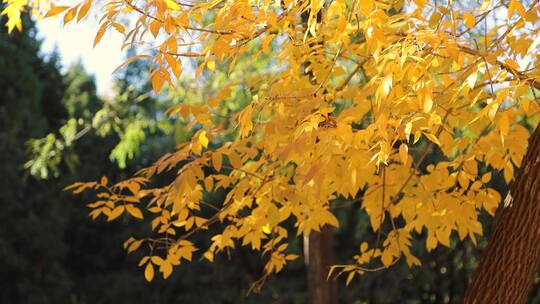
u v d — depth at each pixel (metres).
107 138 21.80
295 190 3.97
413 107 3.40
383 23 3.70
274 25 3.55
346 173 3.62
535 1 3.54
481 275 3.90
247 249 20.67
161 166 3.79
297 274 20.08
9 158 19.83
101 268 22.20
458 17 3.94
